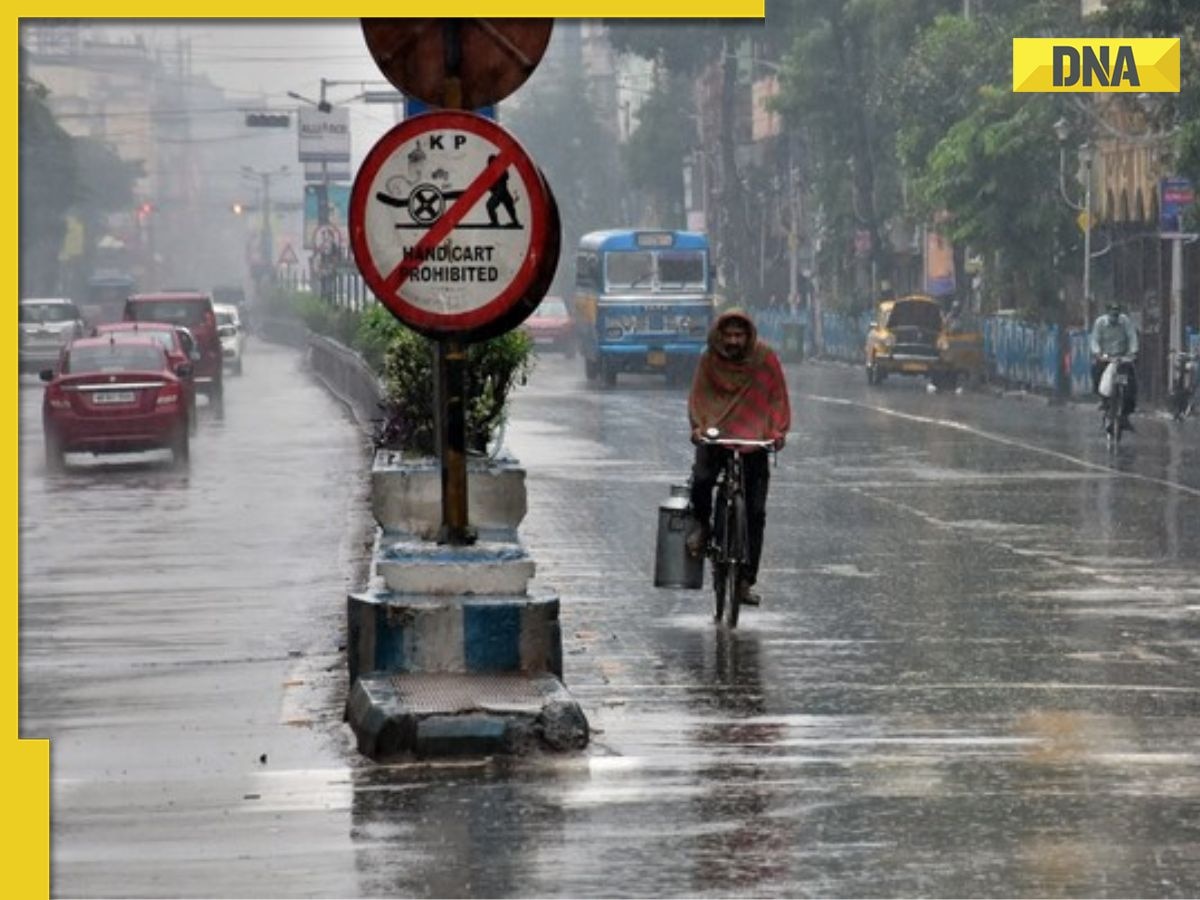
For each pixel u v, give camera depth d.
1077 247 120.56
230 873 20.70
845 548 48.78
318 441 89.00
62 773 25.89
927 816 22.62
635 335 129.25
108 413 77.50
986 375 123.75
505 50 27.77
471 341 27.81
